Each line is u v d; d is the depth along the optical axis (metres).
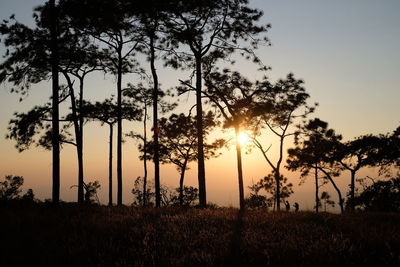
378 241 11.42
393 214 19.39
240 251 10.42
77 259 10.09
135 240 11.98
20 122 28.00
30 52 22.94
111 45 30.52
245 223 14.66
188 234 12.40
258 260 9.66
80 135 31.73
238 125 29.78
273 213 18.33
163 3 26.36
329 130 43.78
